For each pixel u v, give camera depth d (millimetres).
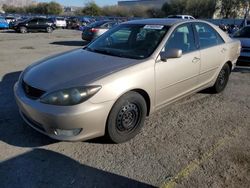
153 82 3840
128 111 3607
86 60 3902
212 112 4867
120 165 3242
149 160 3354
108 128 3449
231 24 36844
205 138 3936
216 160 3400
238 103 5355
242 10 52188
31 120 3486
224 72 5762
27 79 3609
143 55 3963
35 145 3574
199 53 4723
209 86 5430
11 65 8398
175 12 63688
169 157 3428
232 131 4180
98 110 3250
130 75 3541
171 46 4230
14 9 93625
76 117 3145
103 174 3080
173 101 4441
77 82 3277
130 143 3713
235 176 3113
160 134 3994
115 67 3605
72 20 39156
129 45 4293
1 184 2873
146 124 4293
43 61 4164
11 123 4129
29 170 3100
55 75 3496
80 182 2947
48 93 3240
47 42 16562
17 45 14250
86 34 15891
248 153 3584
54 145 3590
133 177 3045
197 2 59781
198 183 2977
